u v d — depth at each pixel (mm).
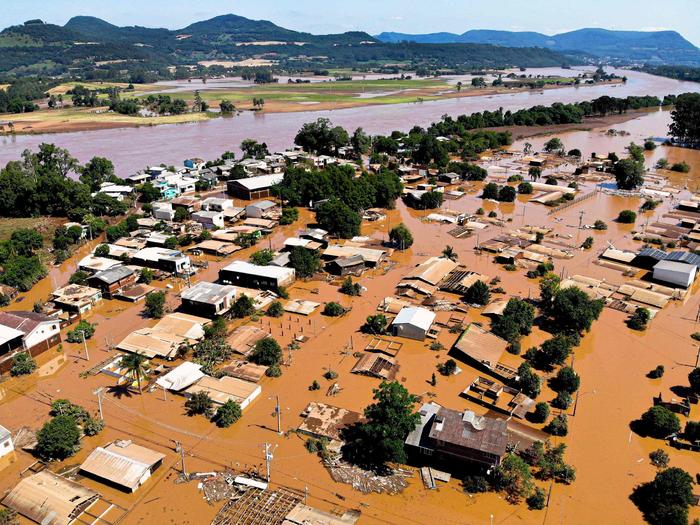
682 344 82125
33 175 160125
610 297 96125
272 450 61188
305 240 121250
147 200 160875
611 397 69875
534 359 77625
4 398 71125
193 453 60875
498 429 58312
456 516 52594
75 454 61062
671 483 52219
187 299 91250
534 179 184625
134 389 72188
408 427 58625
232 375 74438
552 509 53281
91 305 96250
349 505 53906
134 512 52969
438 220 143375
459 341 80062
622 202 159875
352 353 80812
